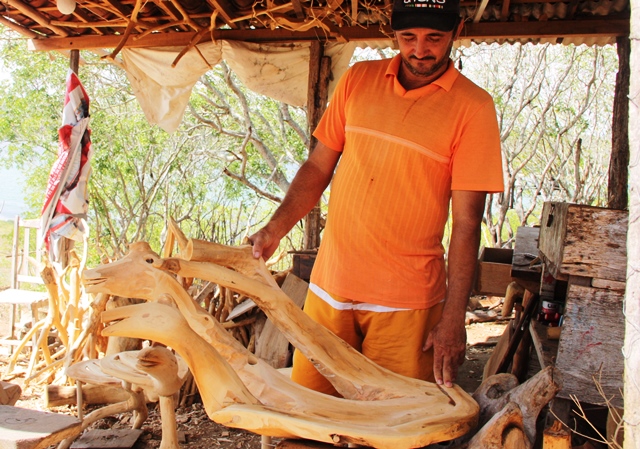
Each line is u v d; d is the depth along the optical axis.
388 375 1.81
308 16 5.06
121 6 5.13
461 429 1.55
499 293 4.48
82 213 5.39
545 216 2.89
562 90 12.47
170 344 1.55
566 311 2.11
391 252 2.04
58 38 5.64
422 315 2.05
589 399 2.09
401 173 2.02
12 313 5.61
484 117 1.98
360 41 5.29
